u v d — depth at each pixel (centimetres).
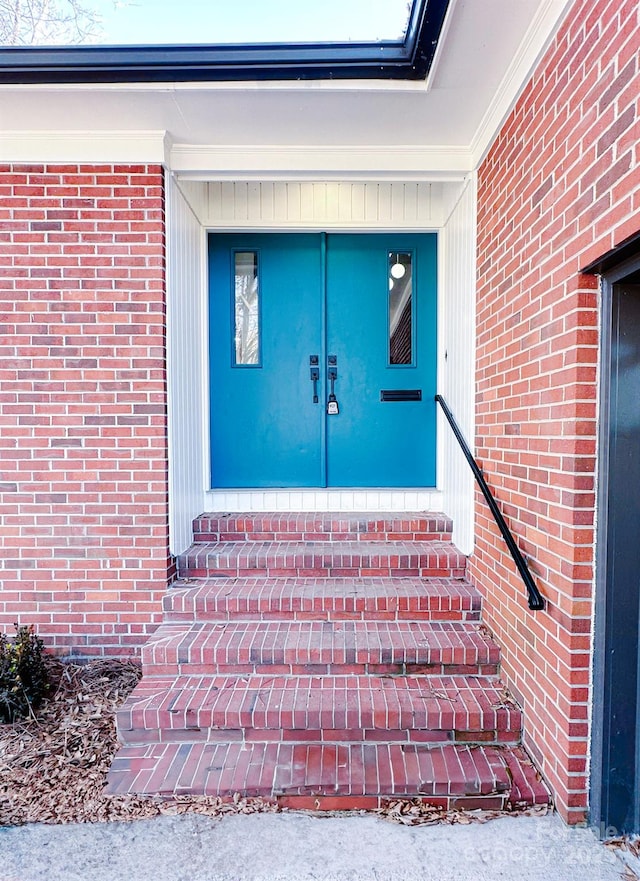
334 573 286
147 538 269
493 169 245
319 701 209
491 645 231
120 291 266
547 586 184
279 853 163
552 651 179
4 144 261
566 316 172
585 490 166
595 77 153
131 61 211
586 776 169
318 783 182
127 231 265
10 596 270
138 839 168
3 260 265
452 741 203
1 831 170
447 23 185
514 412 217
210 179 287
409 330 358
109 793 183
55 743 209
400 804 181
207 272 355
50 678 252
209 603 256
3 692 221
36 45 209
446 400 338
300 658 229
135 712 204
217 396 358
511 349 221
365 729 204
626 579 163
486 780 183
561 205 176
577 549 166
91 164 264
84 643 270
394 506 344
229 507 344
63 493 269
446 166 277
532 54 192
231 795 182
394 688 220
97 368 267
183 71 214
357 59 209
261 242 356
